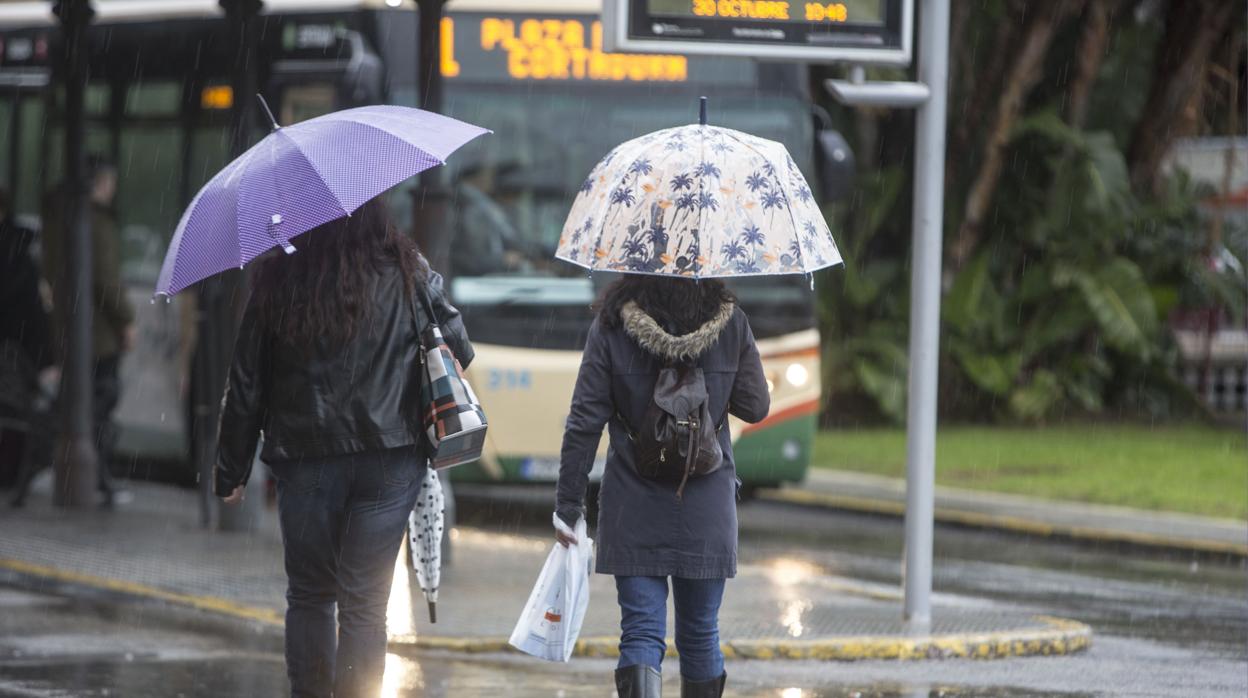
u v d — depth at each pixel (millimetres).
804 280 48250
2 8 58406
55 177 55781
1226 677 28438
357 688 20562
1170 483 56594
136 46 53781
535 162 47312
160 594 34625
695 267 19875
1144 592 39500
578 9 47625
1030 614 33406
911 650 29906
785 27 29906
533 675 28078
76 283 46500
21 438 50812
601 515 20500
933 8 31250
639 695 20047
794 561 44062
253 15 41844
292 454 20469
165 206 52156
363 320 20281
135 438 53562
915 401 31984
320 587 21109
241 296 43188
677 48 29344
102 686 26297
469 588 35906
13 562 38094
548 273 47094
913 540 32031
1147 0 82000
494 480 46906
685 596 20703
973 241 78500
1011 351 78250
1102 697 26500
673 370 20156
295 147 20391
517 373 46625
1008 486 56312
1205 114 82875
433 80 36531
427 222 37406
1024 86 76312
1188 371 87500
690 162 20266
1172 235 81250
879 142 81375
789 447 48000
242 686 26516
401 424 20594
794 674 28359
